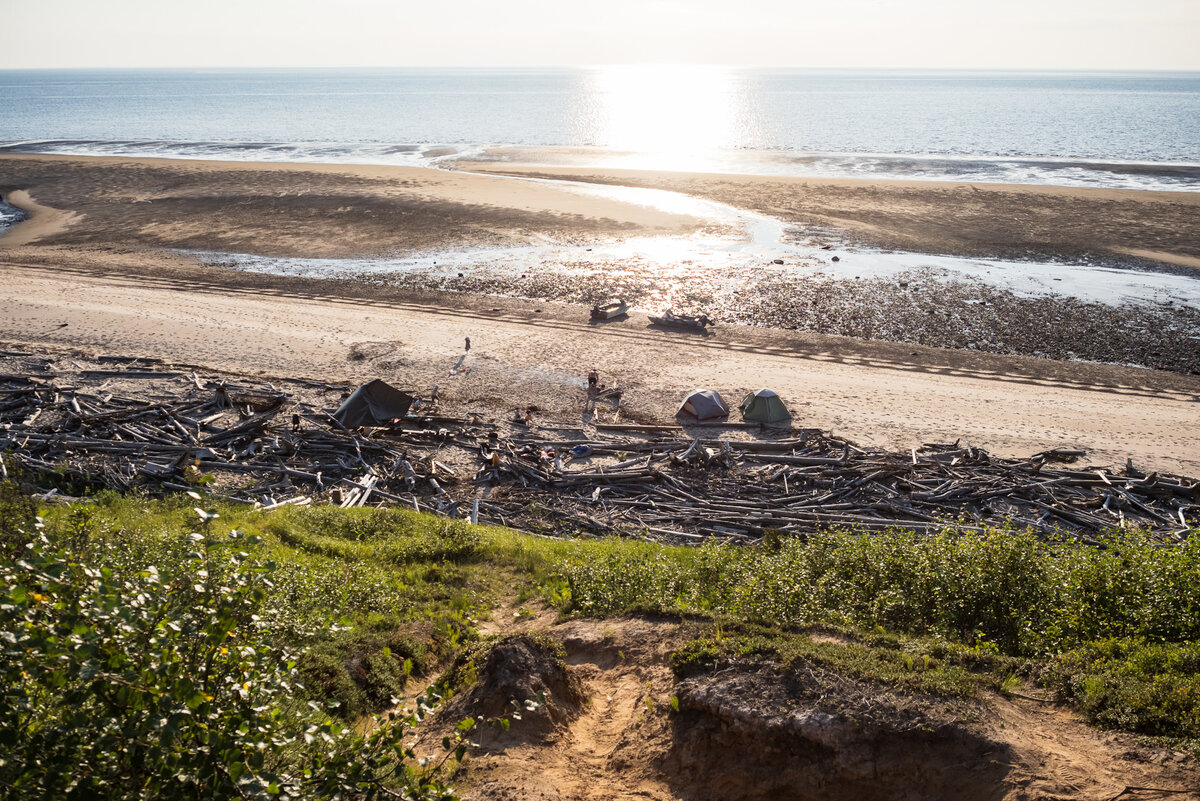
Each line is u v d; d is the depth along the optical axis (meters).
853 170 75.06
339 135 111.81
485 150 92.44
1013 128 116.19
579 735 8.04
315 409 27.48
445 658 10.88
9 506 12.66
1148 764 6.82
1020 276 42.84
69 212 56.28
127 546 10.86
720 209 58.28
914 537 16.27
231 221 54.03
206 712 4.44
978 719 7.21
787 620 10.27
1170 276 42.38
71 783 4.17
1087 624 10.50
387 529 18.05
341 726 4.99
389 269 45.12
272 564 5.00
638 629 10.07
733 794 7.04
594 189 65.19
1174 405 28.67
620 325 37.00
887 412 28.25
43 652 4.19
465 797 6.70
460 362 32.53
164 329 35.22
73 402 26.30
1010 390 30.03
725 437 26.12
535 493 22.69
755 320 37.50
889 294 40.41
